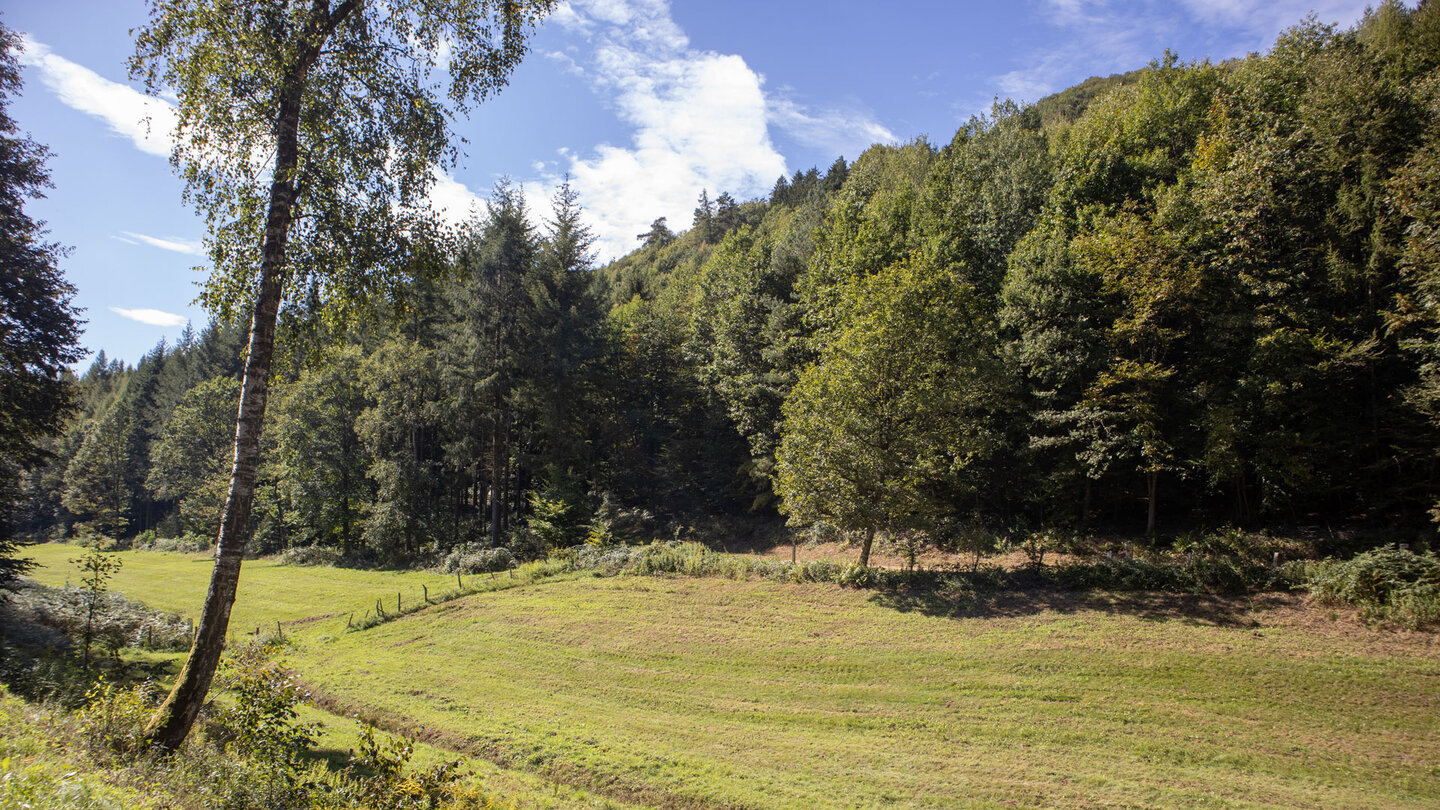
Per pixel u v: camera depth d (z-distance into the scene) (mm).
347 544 46094
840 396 25422
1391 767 12133
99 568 18297
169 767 8758
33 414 20625
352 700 17000
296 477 46500
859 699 16469
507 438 40938
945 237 33531
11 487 22344
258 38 10531
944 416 25656
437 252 12906
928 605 22250
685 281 74812
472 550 37125
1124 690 15609
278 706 10453
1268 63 30734
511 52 12836
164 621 25344
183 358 87750
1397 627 16250
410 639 23719
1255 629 17469
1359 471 22484
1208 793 11594
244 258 11711
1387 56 26906
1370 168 22250
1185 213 24953
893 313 25359
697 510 44344
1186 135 34031
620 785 12305
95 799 6086
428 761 12570
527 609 25703
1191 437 25062
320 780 9352
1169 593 20281
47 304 20453
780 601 24250
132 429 79438
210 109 10852
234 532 10664
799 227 51938
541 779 12531
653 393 51812
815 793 11906
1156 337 24906
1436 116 21344
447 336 39312
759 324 42000
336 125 11922
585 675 18891
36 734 8648
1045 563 26141
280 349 12250
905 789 12039
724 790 12023
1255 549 22812
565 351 39125
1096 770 12586
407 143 12258
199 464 64188
